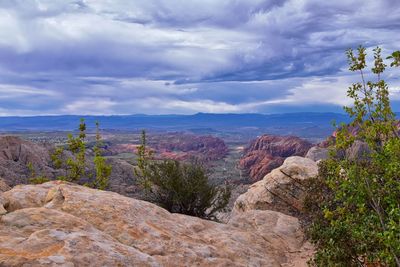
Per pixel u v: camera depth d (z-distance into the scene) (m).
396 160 7.12
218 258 9.65
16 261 5.94
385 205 8.08
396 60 7.59
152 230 9.93
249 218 15.20
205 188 17.06
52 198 10.81
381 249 7.67
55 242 6.77
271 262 10.85
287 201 17.97
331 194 12.40
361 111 7.64
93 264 6.45
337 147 7.68
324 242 9.25
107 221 9.73
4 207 10.33
